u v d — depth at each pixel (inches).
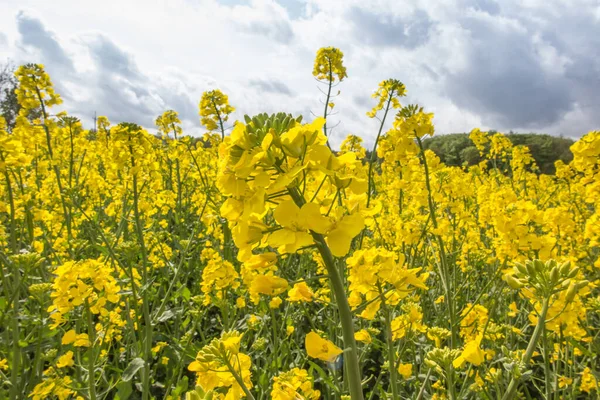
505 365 86.7
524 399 169.2
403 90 224.1
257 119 68.6
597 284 196.7
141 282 186.4
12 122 821.2
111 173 269.6
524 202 157.5
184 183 394.6
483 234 323.9
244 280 182.1
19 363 155.5
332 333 190.1
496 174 486.6
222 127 291.9
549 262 84.7
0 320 146.0
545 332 134.5
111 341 168.6
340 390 151.4
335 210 65.2
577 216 295.9
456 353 103.5
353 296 106.5
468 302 222.2
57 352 168.4
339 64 255.0
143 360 153.9
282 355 178.1
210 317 250.5
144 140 208.4
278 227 64.9
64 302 131.6
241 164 61.4
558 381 162.4
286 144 62.5
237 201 64.9
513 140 1206.3
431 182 229.0
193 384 184.9
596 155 174.1
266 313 200.7
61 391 139.2
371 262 89.8
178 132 414.9
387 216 244.8
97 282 137.0
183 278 271.0
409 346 159.5
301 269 225.3
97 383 161.0
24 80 255.6
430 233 202.2
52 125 262.4
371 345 177.8
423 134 196.5
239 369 71.5
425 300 229.0
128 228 289.6
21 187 223.9
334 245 60.7
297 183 64.1
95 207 368.8
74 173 343.0
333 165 65.1
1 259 173.5
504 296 216.7
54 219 277.3
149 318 158.9
